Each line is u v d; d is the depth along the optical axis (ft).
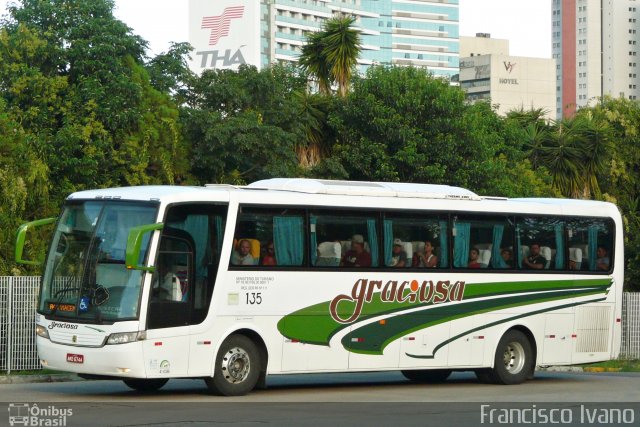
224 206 60.75
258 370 61.67
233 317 60.49
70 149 101.81
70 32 107.86
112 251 58.08
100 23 109.40
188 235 59.06
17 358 75.66
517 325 73.41
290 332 62.75
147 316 56.90
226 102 120.16
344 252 65.36
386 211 67.46
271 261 62.23
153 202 58.18
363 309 65.77
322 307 64.03
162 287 57.72
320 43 132.46
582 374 88.07
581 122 156.35
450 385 73.05
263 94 121.49
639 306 106.01
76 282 58.49
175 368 58.08
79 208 60.18
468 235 71.26
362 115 124.47
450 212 70.49
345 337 64.95
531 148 155.33
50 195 100.73
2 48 106.42
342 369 64.90
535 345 74.23
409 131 121.90
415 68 128.57
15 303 75.77
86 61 106.83
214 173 114.01
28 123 104.01
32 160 97.45
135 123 108.17
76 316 57.82
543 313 74.59
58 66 108.68
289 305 62.69
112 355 56.39
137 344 56.49
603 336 77.77
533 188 143.02
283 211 63.10
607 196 155.02
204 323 59.21
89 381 74.23
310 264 63.77
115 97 105.19
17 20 110.73
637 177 160.35
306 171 120.78
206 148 112.88
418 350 68.28
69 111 104.94
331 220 65.00
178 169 111.96
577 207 77.10
